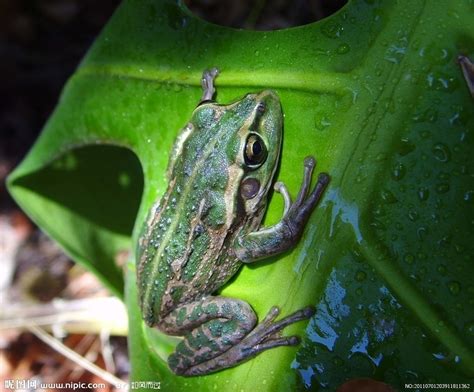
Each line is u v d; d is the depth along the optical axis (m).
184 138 0.22
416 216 0.19
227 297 0.21
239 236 0.21
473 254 0.19
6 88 0.40
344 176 0.20
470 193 0.19
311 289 0.20
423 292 0.19
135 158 0.27
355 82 0.20
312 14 0.30
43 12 0.40
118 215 0.27
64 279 0.34
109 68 0.23
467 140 0.19
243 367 0.21
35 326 0.32
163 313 0.22
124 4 0.23
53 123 0.25
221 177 0.22
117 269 0.27
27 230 0.36
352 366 0.19
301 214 0.20
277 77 0.21
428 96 0.19
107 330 0.31
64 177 0.26
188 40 0.22
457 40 0.19
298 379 0.20
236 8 0.31
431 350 0.19
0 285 0.35
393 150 0.19
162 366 0.22
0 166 0.38
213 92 0.22
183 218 0.22
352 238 0.20
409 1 0.20
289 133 0.21
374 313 0.19
